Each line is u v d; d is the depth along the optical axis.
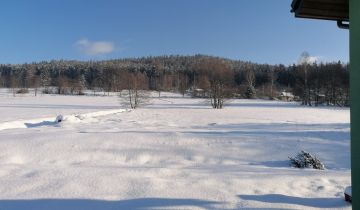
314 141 12.68
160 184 6.47
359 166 4.20
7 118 24.31
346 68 63.72
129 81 40.44
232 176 7.20
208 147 11.55
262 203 5.55
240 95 75.12
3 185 6.45
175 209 5.25
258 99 73.19
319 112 35.12
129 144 11.50
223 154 10.91
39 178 6.88
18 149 10.51
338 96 59.34
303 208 5.36
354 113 4.26
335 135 13.99
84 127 16.36
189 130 15.11
